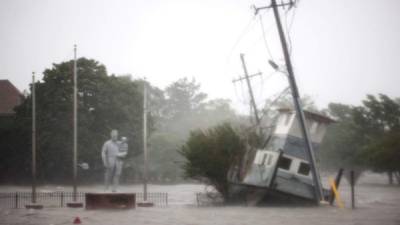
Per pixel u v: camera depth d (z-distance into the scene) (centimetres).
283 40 3862
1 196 4925
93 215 3070
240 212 3322
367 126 10238
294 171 4112
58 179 8425
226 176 4341
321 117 4297
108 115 8256
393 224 2595
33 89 4153
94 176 8494
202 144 4288
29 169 8381
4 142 8206
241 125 4866
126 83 8544
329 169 11112
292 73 3850
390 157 8206
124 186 8162
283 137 4219
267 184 3875
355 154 10044
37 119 7819
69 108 7812
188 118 15850
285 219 2856
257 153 4191
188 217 2962
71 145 7756
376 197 5341
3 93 10281
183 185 8712
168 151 10056
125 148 3875
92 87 8056
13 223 2630
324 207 3734
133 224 2580
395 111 10188
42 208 3719
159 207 3841
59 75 7962
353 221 2756
